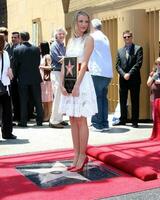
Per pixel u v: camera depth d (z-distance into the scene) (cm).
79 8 1158
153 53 935
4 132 785
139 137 792
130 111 939
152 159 623
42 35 1386
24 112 920
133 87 885
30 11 1460
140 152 667
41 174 556
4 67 751
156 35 930
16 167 593
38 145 734
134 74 877
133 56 880
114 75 1034
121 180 524
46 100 991
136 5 961
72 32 564
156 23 927
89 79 557
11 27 1614
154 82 867
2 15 1688
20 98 916
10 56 947
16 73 910
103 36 838
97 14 1077
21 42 915
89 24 558
